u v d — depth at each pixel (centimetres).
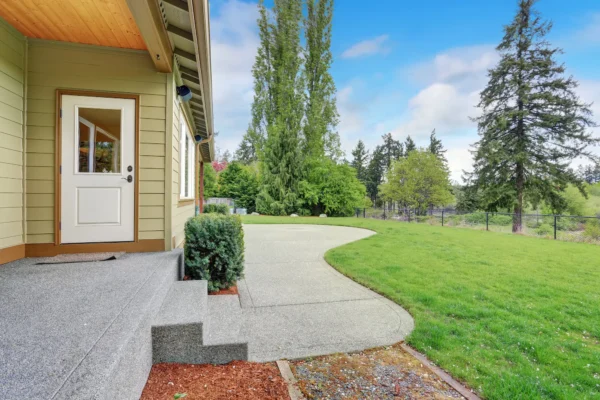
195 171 915
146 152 376
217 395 178
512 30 1551
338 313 339
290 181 2120
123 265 303
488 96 1655
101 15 297
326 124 2212
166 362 203
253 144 2291
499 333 291
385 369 230
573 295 406
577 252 726
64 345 143
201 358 209
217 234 386
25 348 140
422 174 2331
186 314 219
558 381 218
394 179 2494
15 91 325
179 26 317
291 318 324
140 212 374
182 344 205
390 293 400
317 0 2181
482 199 1702
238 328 244
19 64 331
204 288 288
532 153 1539
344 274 506
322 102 2214
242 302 371
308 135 2175
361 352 255
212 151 1070
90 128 361
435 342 270
